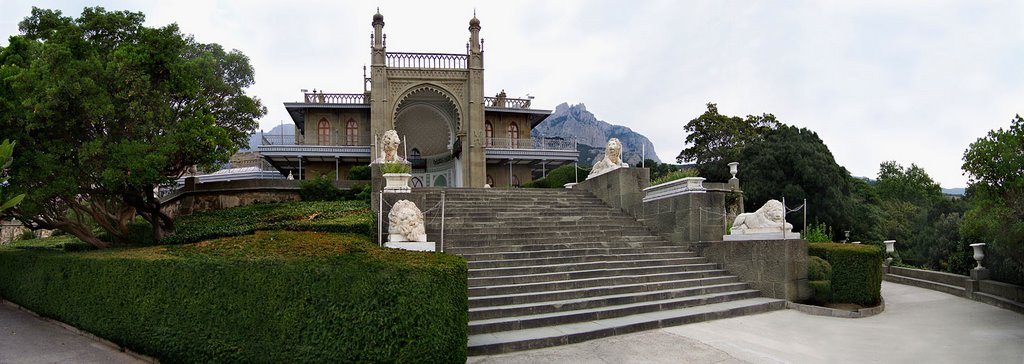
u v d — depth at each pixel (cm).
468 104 3659
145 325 909
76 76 1288
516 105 4175
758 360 831
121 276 980
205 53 1797
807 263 1312
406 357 649
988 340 955
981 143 1270
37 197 1295
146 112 1416
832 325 1088
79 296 1105
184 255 927
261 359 738
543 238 1484
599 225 1683
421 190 1889
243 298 772
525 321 980
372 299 660
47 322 1216
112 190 1436
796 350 891
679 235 1580
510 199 1900
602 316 1065
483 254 1309
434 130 4269
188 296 845
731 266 1410
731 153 4012
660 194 1678
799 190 3105
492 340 889
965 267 1725
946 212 3128
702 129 4425
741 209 2520
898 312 1244
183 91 1533
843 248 1304
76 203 1527
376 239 1426
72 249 1703
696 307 1190
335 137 3809
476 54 3694
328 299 688
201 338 816
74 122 1320
